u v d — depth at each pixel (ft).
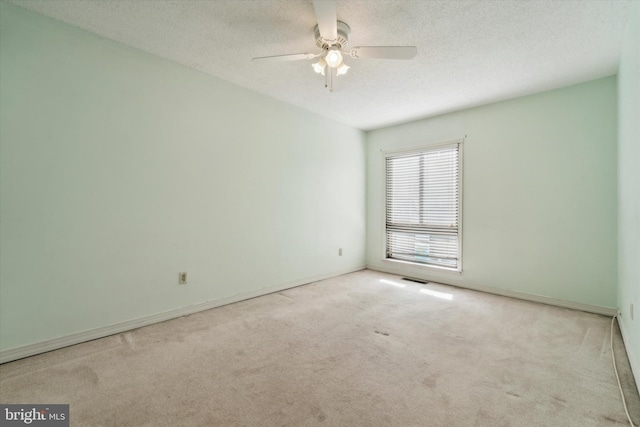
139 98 7.88
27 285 6.32
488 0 5.83
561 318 8.81
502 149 11.24
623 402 4.92
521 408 4.79
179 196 8.70
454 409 4.77
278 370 5.90
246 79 9.62
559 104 9.99
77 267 6.95
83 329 7.06
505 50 7.67
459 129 12.39
